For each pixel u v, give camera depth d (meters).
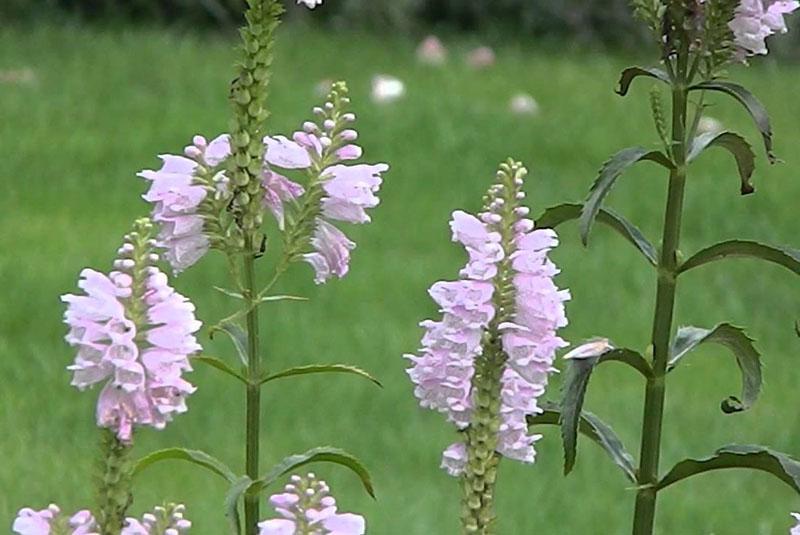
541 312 3.81
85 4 26.56
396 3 28.30
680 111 4.39
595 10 28.88
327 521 3.60
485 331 3.83
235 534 3.60
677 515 9.62
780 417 11.38
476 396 3.85
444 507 9.46
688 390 11.95
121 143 18.61
